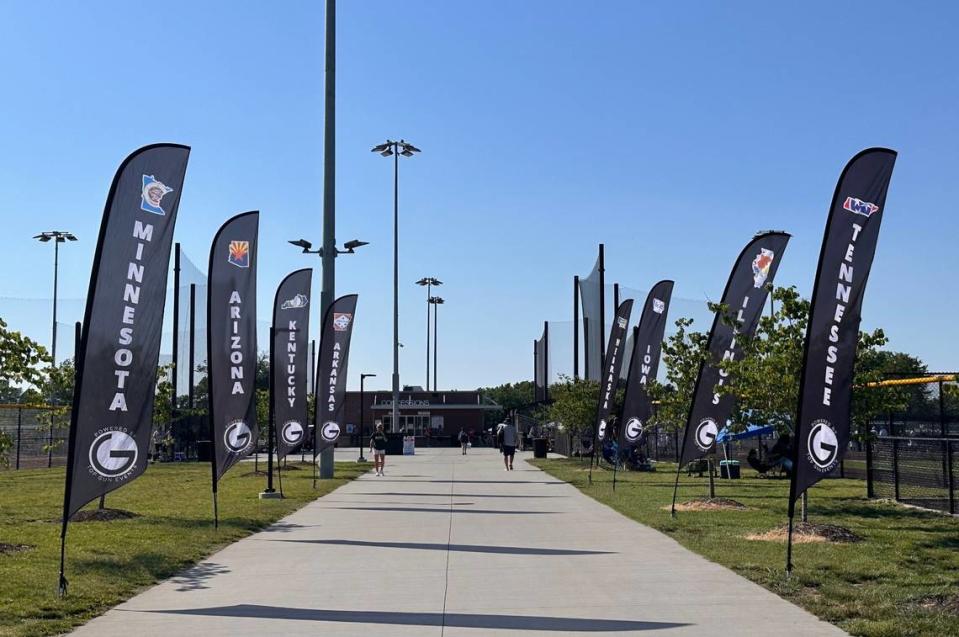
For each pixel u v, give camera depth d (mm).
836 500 20109
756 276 17625
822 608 8977
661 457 38531
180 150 11664
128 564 11758
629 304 25812
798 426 11000
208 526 15898
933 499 19203
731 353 17484
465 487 25750
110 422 10781
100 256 11023
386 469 35031
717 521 16250
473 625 8586
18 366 12539
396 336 51906
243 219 17297
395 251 52062
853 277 11398
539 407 56188
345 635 8234
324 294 28703
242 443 16625
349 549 13586
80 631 8438
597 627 8430
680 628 8328
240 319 16984
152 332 11320
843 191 11453
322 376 26656
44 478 30156
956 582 10117
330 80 29453
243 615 9094
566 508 19594
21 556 12148
